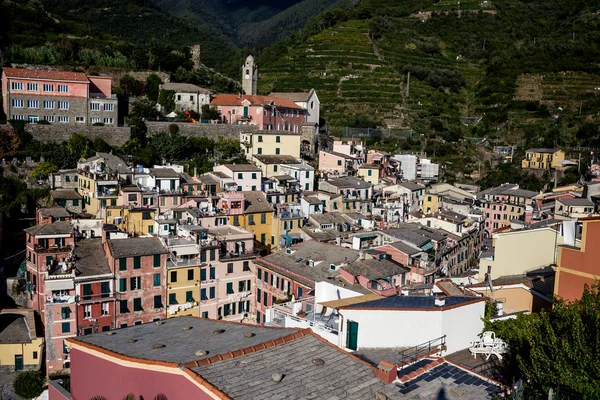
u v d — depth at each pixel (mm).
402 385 26750
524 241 61125
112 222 100625
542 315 34250
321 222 107438
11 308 85938
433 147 197750
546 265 60094
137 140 136000
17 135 123000
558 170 175250
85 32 193375
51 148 125250
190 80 185875
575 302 32500
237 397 22234
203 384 22844
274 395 22797
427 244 94500
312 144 169875
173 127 145000
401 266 72250
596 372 26406
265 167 134250
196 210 103562
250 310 91188
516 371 32250
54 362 74312
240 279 90062
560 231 53875
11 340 76812
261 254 105250
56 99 136875
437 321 34062
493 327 36906
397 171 165875
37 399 68375
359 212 123750
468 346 35906
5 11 172625
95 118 141500
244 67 196375
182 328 33688
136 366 26000
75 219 96312
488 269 63531
